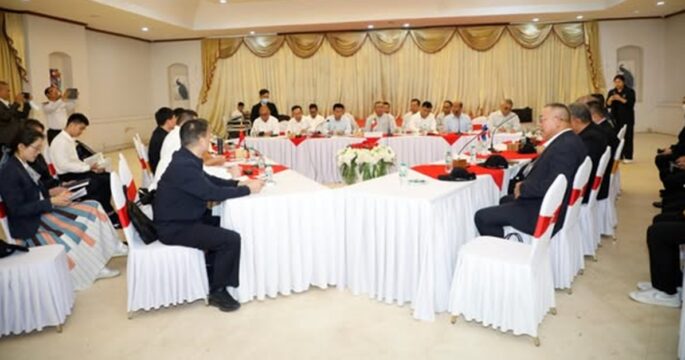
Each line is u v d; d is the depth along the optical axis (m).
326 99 11.94
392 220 2.94
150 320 2.93
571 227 3.21
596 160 3.68
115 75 11.41
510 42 11.26
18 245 2.90
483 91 11.45
